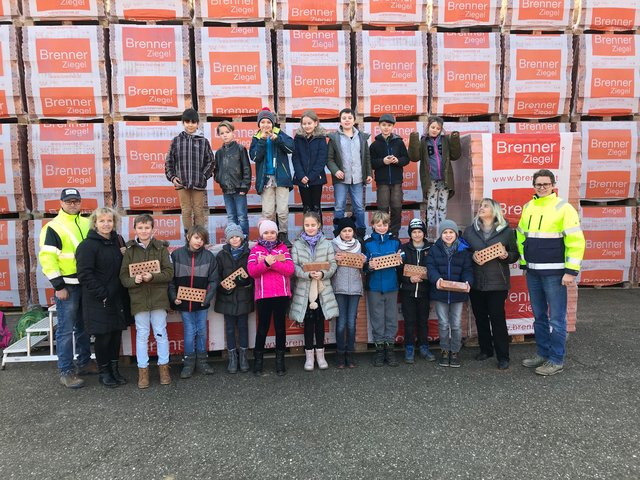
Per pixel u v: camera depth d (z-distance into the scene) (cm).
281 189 538
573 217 404
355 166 544
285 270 423
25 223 649
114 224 409
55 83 620
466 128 670
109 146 634
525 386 398
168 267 416
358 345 496
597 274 714
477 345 507
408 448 301
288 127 650
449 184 519
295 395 387
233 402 375
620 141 696
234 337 446
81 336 437
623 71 689
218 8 636
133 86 625
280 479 269
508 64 670
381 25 664
